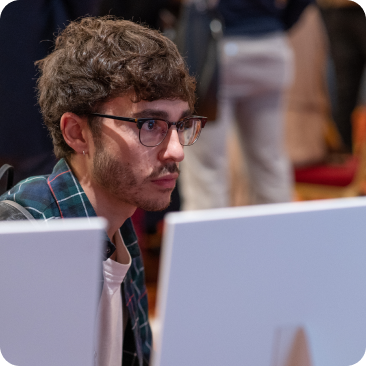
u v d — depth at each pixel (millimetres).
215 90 3574
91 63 1469
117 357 1577
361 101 6945
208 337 939
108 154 1471
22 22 2762
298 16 4148
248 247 914
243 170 4652
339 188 5418
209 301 915
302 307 1000
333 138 6324
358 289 1036
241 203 5215
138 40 1486
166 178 1503
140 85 1409
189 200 4238
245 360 990
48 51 2814
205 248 880
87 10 2822
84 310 859
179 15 3633
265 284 950
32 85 2814
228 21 3896
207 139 3984
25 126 2852
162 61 1459
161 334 903
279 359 1021
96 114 1466
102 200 1562
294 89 5984
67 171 1547
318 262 979
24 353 868
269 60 4004
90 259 835
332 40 6234
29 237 810
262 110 4219
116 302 1540
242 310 949
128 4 3195
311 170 5703
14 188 1537
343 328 1052
